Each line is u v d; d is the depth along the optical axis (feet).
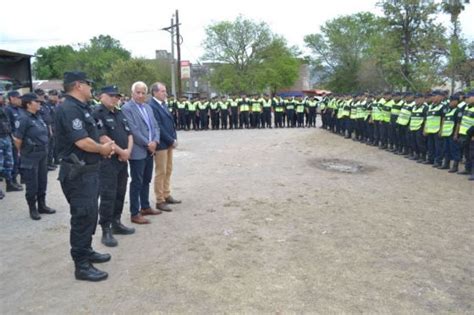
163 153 21.72
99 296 13.10
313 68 183.73
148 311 12.16
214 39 149.89
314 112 73.77
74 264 15.16
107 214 17.38
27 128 20.84
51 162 35.12
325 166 35.86
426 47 83.05
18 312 12.20
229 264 15.37
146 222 20.12
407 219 20.79
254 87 150.00
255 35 150.61
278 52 155.63
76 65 202.08
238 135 61.46
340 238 18.04
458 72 72.90
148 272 14.74
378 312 12.12
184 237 18.20
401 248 16.96
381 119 46.21
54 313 12.13
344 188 27.45
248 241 17.67
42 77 223.92
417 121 37.58
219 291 13.32
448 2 86.02
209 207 22.81
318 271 14.79
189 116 70.79
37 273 14.87
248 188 27.25
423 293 13.29
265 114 72.49
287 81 160.25
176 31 97.76
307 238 18.03
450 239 18.04
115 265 15.38
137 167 19.67
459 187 28.02
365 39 166.30
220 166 35.40
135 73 143.23
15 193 27.43
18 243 17.89
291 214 21.50
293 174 32.01
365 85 140.87
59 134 13.91
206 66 184.55
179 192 26.23
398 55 89.35
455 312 12.21
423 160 37.91
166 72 165.99
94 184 14.25
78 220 14.05
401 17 90.12
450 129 32.81
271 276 14.38
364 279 14.20
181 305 12.48
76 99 14.05
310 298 12.88
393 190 26.99
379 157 40.98
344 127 57.88
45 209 22.41
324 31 176.76
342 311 12.14
